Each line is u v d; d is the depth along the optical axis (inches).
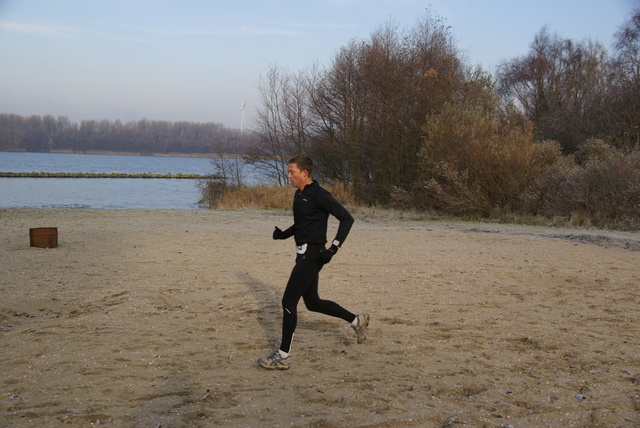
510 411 147.2
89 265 341.1
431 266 359.9
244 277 317.7
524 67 1321.4
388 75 941.2
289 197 873.5
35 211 708.0
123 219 630.5
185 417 142.6
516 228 601.0
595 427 138.2
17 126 6771.7
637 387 164.9
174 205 1095.0
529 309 258.2
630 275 336.2
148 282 299.4
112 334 212.7
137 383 165.3
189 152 7032.5
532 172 715.4
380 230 568.4
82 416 141.4
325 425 138.7
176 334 214.5
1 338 205.2
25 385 162.2
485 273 339.0
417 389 163.2
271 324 230.5
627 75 1073.5
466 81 952.3
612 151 790.5
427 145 788.0
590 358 191.3
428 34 982.4
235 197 913.5
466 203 719.1
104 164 3868.1
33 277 304.2
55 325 222.8
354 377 172.2
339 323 233.6
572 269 353.7
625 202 621.9
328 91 1068.5
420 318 240.5
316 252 184.7
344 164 1067.3
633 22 1109.7
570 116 1084.5
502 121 931.3
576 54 1290.6
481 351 198.5
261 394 158.6
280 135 1185.4
